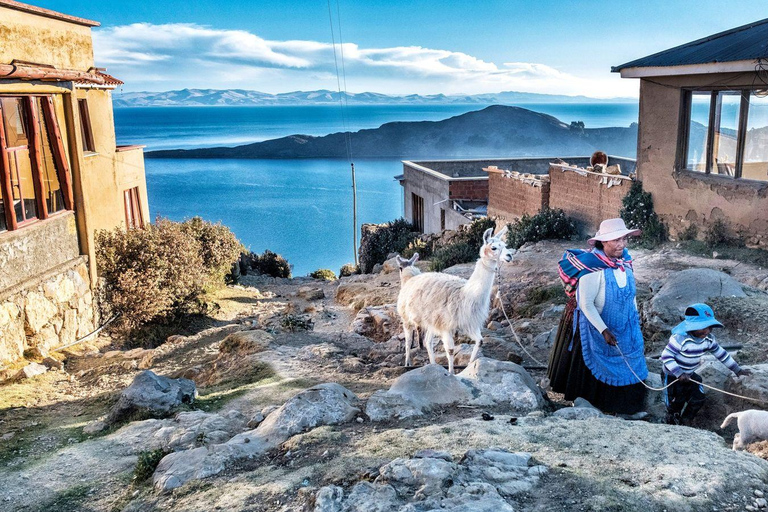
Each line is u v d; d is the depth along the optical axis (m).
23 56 10.90
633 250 13.88
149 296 14.10
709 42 13.59
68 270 12.28
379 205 155.25
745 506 3.45
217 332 13.44
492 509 3.37
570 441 4.50
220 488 4.38
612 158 27.77
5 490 5.16
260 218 130.38
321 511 3.62
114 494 4.88
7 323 10.20
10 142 10.79
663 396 5.59
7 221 10.43
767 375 5.09
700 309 5.10
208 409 7.07
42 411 8.12
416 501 3.64
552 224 17.53
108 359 11.39
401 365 8.45
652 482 3.71
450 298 6.80
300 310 15.97
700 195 13.09
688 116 13.41
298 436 5.10
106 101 16.02
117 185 16.72
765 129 11.54
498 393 5.80
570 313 5.64
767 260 11.16
